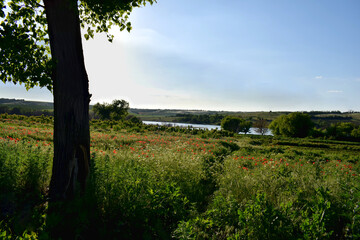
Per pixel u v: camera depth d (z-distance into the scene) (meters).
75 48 3.67
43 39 4.57
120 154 7.25
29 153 4.98
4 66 3.72
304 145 29.72
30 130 17.42
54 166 3.57
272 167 7.01
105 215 3.30
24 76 3.77
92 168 3.86
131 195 3.49
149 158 6.39
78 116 3.65
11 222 2.91
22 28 3.88
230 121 72.12
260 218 2.93
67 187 3.50
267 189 4.70
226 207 3.38
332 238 2.96
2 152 4.85
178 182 5.09
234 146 19.75
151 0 4.91
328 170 7.87
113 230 2.79
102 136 17.72
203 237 2.93
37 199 3.71
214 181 5.86
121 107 83.06
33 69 3.76
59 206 2.77
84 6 5.09
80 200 2.81
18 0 4.20
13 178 3.95
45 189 4.22
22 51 3.53
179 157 7.17
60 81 3.56
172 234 2.97
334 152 22.78
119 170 4.31
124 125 38.72
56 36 3.53
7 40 3.31
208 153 11.23
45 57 4.08
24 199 3.44
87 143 3.79
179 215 3.41
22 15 4.01
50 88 3.95
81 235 2.59
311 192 4.33
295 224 3.03
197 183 5.37
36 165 4.32
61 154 3.55
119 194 3.58
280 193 4.30
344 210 3.18
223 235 3.05
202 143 18.02
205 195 5.00
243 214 3.02
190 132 35.28
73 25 3.65
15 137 12.36
